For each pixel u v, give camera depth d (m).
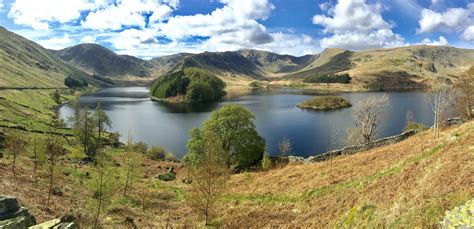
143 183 51.16
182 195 43.81
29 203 26.52
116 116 155.38
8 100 137.88
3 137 61.78
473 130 33.72
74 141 86.31
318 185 36.56
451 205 14.87
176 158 85.69
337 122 119.19
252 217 31.91
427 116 123.44
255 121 126.88
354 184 33.06
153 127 126.19
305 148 87.19
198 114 160.88
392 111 136.75
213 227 30.33
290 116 138.62
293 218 29.72
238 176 51.28
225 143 61.81
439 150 31.45
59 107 195.50
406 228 14.89
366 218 19.27
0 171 37.88
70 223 15.64
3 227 14.36
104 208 31.94
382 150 45.88
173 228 29.55
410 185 23.64
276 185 41.75
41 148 43.47
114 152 81.75
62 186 38.91
